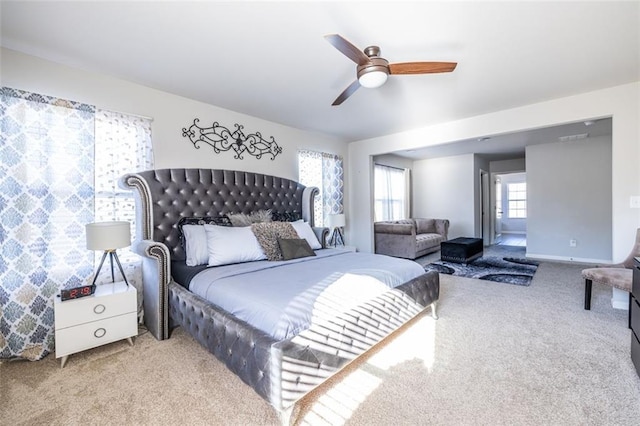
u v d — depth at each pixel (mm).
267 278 2125
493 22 1931
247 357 1531
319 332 1586
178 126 3156
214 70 2586
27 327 2162
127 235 2332
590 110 3092
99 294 2182
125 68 2535
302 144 4570
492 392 1645
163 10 1791
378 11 1813
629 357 1971
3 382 1828
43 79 2342
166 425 1445
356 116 3875
